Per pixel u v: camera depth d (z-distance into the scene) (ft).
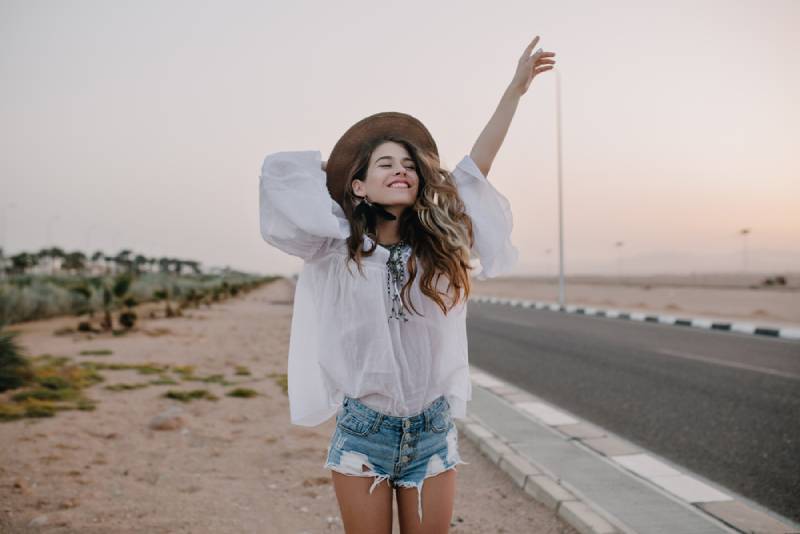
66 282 108.68
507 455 16.08
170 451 16.81
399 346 6.48
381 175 6.68
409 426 6.47
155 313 75.66
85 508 12.42
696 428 19.88
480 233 6.96
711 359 35.04
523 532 11.88
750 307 91.91
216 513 12.44
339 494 6.60
